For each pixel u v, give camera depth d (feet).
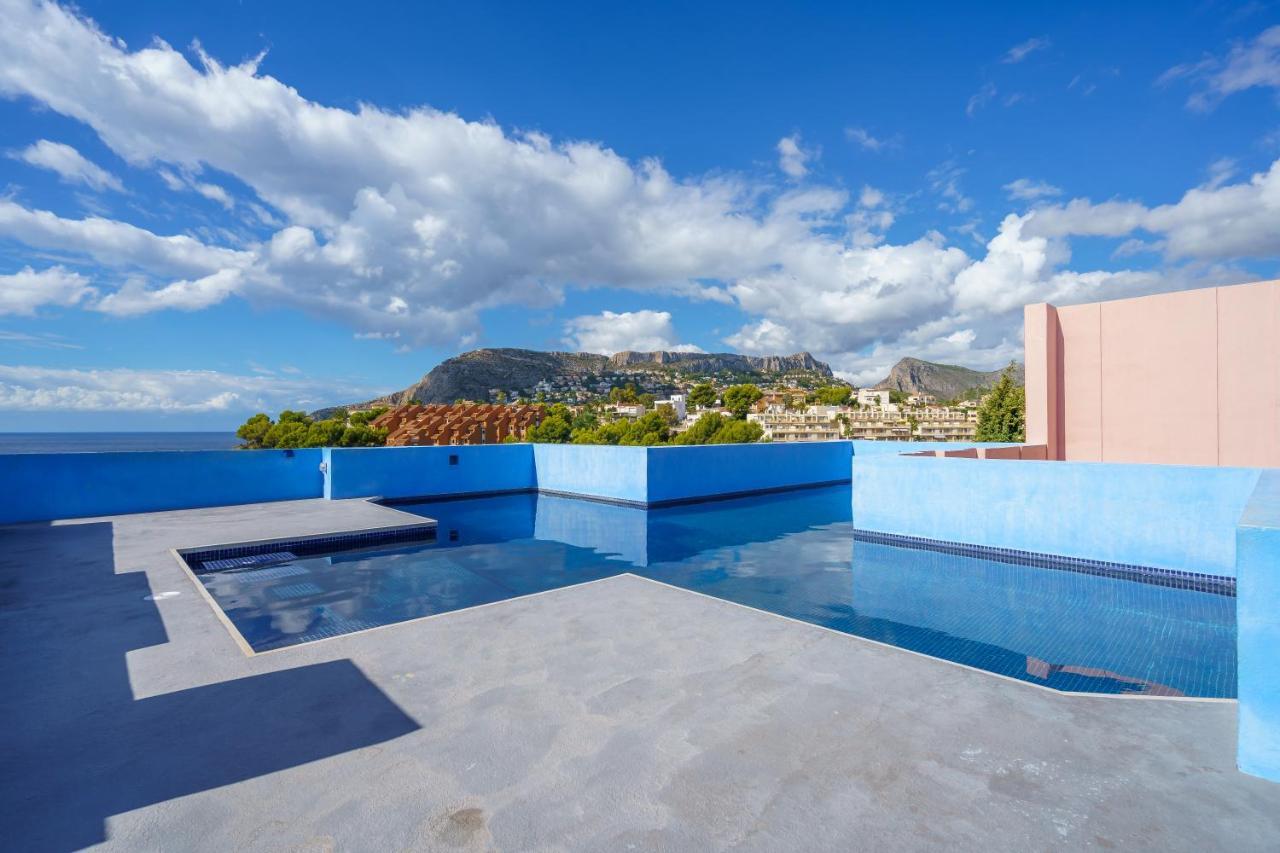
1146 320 28.86
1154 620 15.21
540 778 6.82
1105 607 16.35
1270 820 6.08
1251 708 6.90
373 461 34.76
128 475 27.91
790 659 10.44
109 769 7.02
